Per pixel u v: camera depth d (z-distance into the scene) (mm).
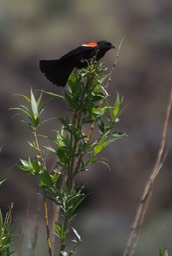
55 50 33625
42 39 34000
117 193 27281
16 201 25031
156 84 33344
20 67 32312
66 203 3854
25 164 3953
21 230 3896
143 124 30484
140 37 35625
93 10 36562
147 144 29219
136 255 20000
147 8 37281
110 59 33156
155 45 35281
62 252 3764
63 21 35812
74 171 3912
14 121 28344
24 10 35875
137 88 33094
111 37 35219
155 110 31641
